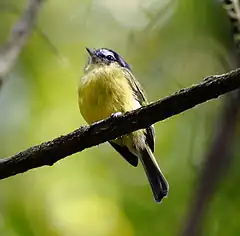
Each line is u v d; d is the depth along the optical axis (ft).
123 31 42.57
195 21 39.60
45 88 40.50
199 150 37.60
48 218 37.50
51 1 43.57
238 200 34.68
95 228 37.19
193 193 34.19
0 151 39.47
